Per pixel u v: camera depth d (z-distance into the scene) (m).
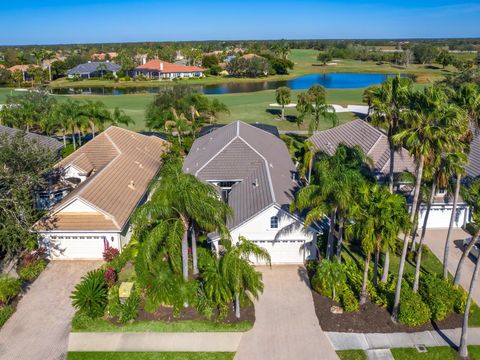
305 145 48.47
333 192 25.16
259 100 105.44
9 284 27.95
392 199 23.94
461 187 28.98
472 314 26.61
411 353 23.53
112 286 28.84
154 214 25.20
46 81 147.88
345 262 32.62
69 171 42.78
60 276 31.06
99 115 58.44
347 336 24.88
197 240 34.06
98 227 32.34
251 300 27.97
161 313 26.61
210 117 74.75
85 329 25.48
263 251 26.00
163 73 152.12
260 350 23.91
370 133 44.62
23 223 30.44
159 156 50.53
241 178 39.00
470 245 27.42
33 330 25.48
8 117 63.91
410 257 32.72
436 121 22.66
